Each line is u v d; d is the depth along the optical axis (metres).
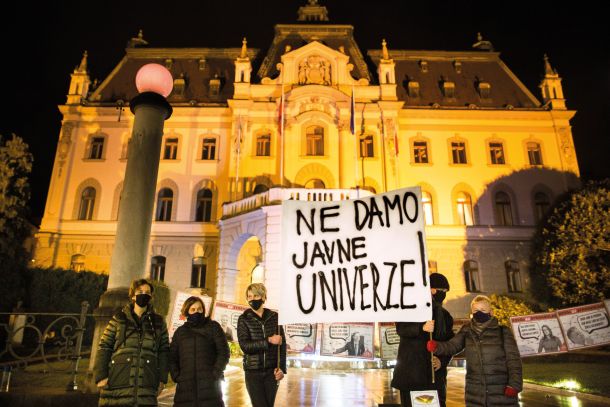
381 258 5.85
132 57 35.81
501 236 28.95
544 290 23.66
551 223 23.61
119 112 31.08
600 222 20.53
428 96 33.16
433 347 5.25
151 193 9.87
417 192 5.88
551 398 10.77
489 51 36.31
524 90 33.75
